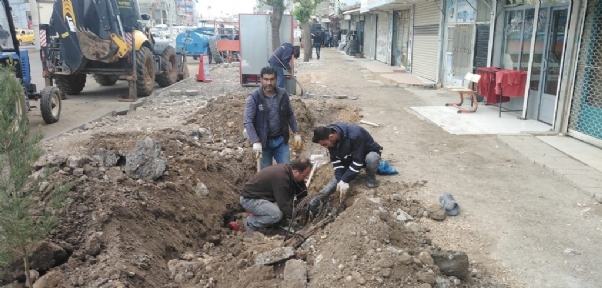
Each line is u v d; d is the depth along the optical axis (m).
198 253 4.72
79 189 4.55
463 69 13.62
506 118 9.74
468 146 7.66
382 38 25.86
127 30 12.86
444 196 5.21
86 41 11.84
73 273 3.70
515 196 5.50
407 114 10.41
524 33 9.96
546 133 8.34
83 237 4.06
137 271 3.76
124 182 4.98
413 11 18.78
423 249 3.99
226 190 6.17
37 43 33.00
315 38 29.11
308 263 4.05
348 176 5.36
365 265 3.56
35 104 11.76
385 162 6.34
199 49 26.89
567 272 3.93
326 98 12.67
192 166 5.92
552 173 6.28
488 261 4.13
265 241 4.89
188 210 5.16
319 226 4.91
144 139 5.96
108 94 14.09
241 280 3.83
